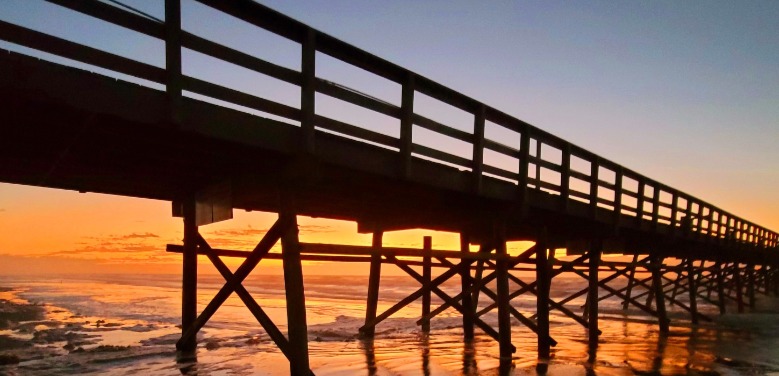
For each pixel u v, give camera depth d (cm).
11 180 685
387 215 1011
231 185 643
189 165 605
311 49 536
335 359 915
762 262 2658
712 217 1819
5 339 1234
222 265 709
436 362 899
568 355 1016
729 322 1794
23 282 6725
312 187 691
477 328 1459
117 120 421
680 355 1065
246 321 1745
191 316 802
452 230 1140
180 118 440
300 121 531
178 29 440
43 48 369
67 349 1059
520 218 863
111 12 402
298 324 559
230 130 483
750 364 984
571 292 4322
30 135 477
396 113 636
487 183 800
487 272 4969
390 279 7225
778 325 1683
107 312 2252
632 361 977
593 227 1182
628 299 1542
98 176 671
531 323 996
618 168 1189
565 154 993
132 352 942
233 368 810
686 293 3678
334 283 6588
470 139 755
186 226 775
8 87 359
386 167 630
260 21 498
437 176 704
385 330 1395
